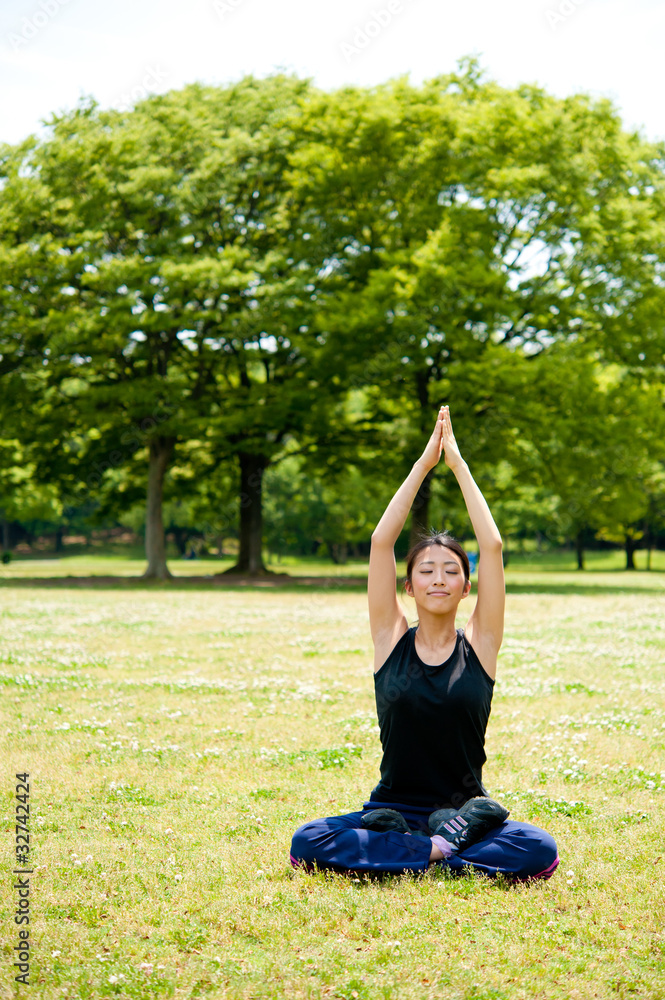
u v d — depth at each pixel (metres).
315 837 4.24
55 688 9.43
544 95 32.19
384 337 30.12
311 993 3.09
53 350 30.89
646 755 6.68
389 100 31.31
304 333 32.38
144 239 32.84
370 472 37.28
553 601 24.81
